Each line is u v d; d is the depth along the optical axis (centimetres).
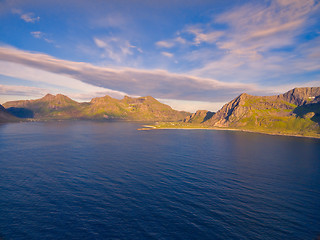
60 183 6241
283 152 13288
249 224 4178
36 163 8644
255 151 13488
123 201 5078
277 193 5878
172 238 3678
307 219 4434
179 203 5044
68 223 4059
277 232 3919
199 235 3769
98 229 3888
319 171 8419
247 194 5744
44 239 3553
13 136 18638
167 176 7181
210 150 13438
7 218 4162
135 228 3950
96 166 8356
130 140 18075
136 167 8344
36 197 5191
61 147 13000
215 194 5672
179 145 15638
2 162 8706
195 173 7650
